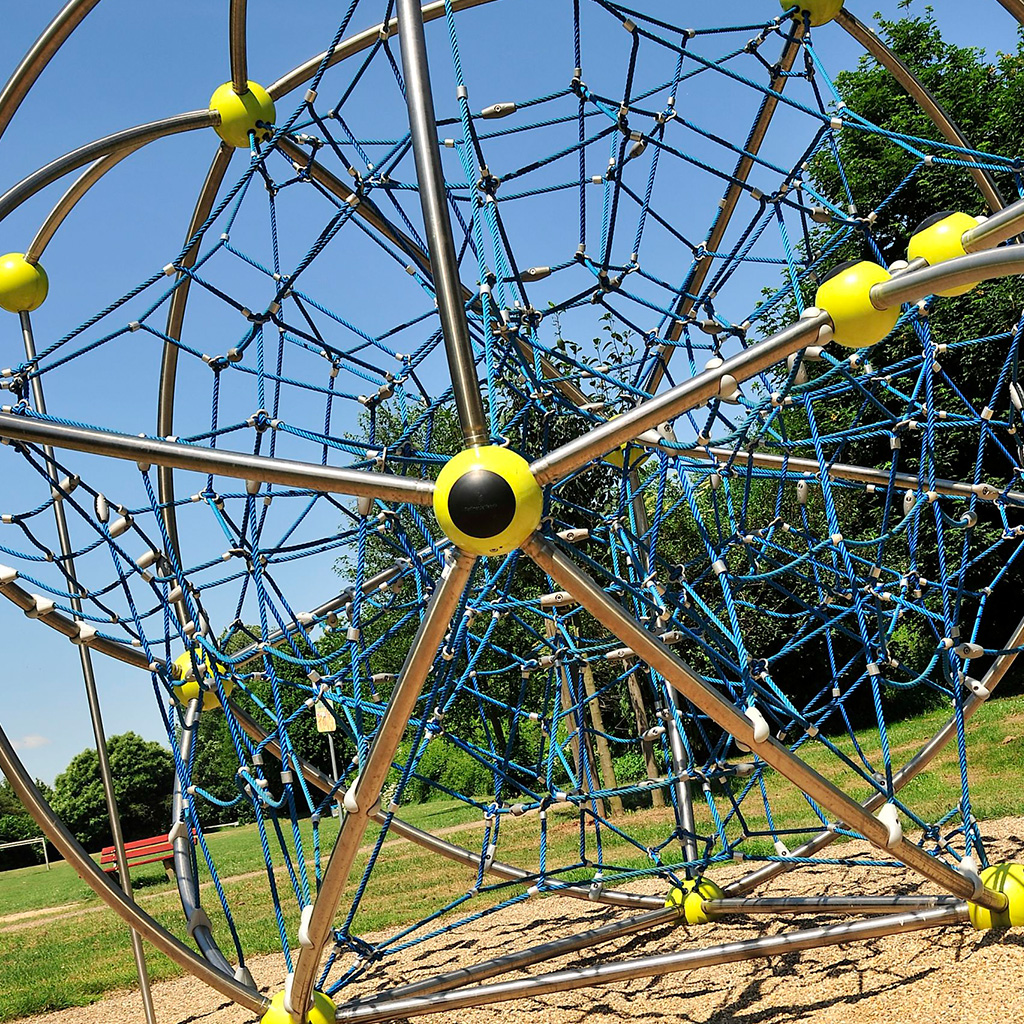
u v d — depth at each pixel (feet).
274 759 35.65
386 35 12.28
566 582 9.29
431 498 9.06
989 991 10.46
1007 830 19.35
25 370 12.93
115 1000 19.75
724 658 11.59
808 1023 10.94
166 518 18.07
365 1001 13.33
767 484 34.83
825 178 48.70
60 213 15.07
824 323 9.45
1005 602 54.08
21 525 13.55
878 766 32.83
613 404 14.10
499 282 10.68
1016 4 12.41
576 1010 13.24
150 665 13.80
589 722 31.37
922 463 13.07
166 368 17.47
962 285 8.48
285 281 12.12
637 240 12.45
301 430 12.28
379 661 31.17
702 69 12.42
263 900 31.94
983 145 48.01
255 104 13.57
